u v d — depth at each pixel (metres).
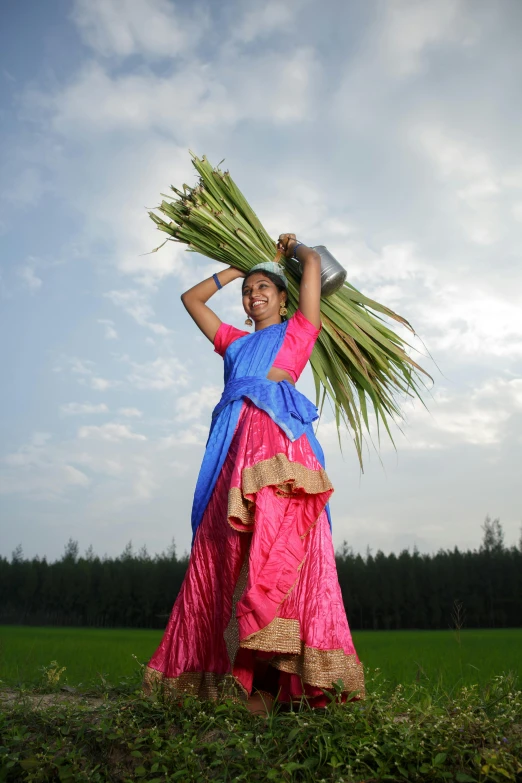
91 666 7.89
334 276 3.81
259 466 3.04
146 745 2.44
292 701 2.88
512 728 2.62
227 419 3.32
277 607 2.80
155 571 60.28
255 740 2.45
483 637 22.00
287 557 2.92
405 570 55.44
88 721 2.69
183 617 3.14
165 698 2.89
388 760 2.25
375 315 4.15
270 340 3.54
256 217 4.13
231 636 2.91
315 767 2.29
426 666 7.09
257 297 3.79
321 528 3.12
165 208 4.20
